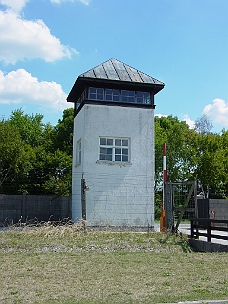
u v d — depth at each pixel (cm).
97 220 1647
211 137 3578
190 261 995
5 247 1141
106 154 1719
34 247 1156
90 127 1698
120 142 1745
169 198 1520
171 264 951
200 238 1499
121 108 1745
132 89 1770
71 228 1345
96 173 1680
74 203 1892
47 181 3238
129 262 975
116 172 1702
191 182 1422
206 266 923
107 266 916
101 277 793
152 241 1285
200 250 1291
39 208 2078
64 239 1249
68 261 974
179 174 3409
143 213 1702
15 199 2050
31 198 2073
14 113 4672
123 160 1738
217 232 1834
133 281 757
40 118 4994
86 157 1678
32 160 3372
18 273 821
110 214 1666
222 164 3359
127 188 1702
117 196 1686
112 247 1206
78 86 1786
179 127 3462
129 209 1691
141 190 1716
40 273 824
